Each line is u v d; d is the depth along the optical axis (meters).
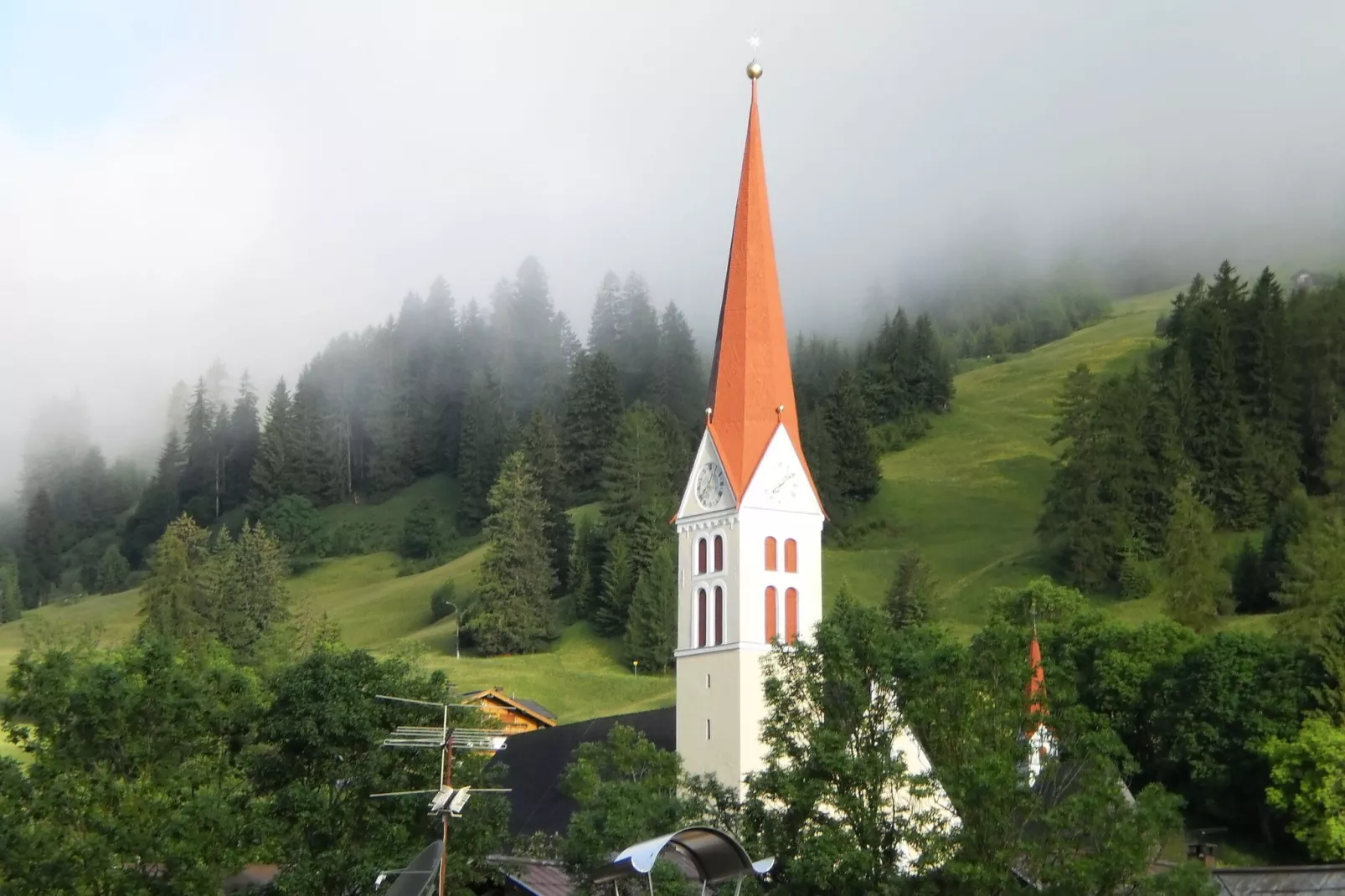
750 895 61.44
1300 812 107.31
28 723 91.75
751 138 102.44
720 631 98.19
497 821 72.75
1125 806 64.75
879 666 70.44
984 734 68.56
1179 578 177.12
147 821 72.56
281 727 72.19
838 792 66.94
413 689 74.62
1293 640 139.38
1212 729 118.69
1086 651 139.12
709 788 73.44
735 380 99.94
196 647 194.25
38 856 70.19
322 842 70.94
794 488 99.38
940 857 64.88
